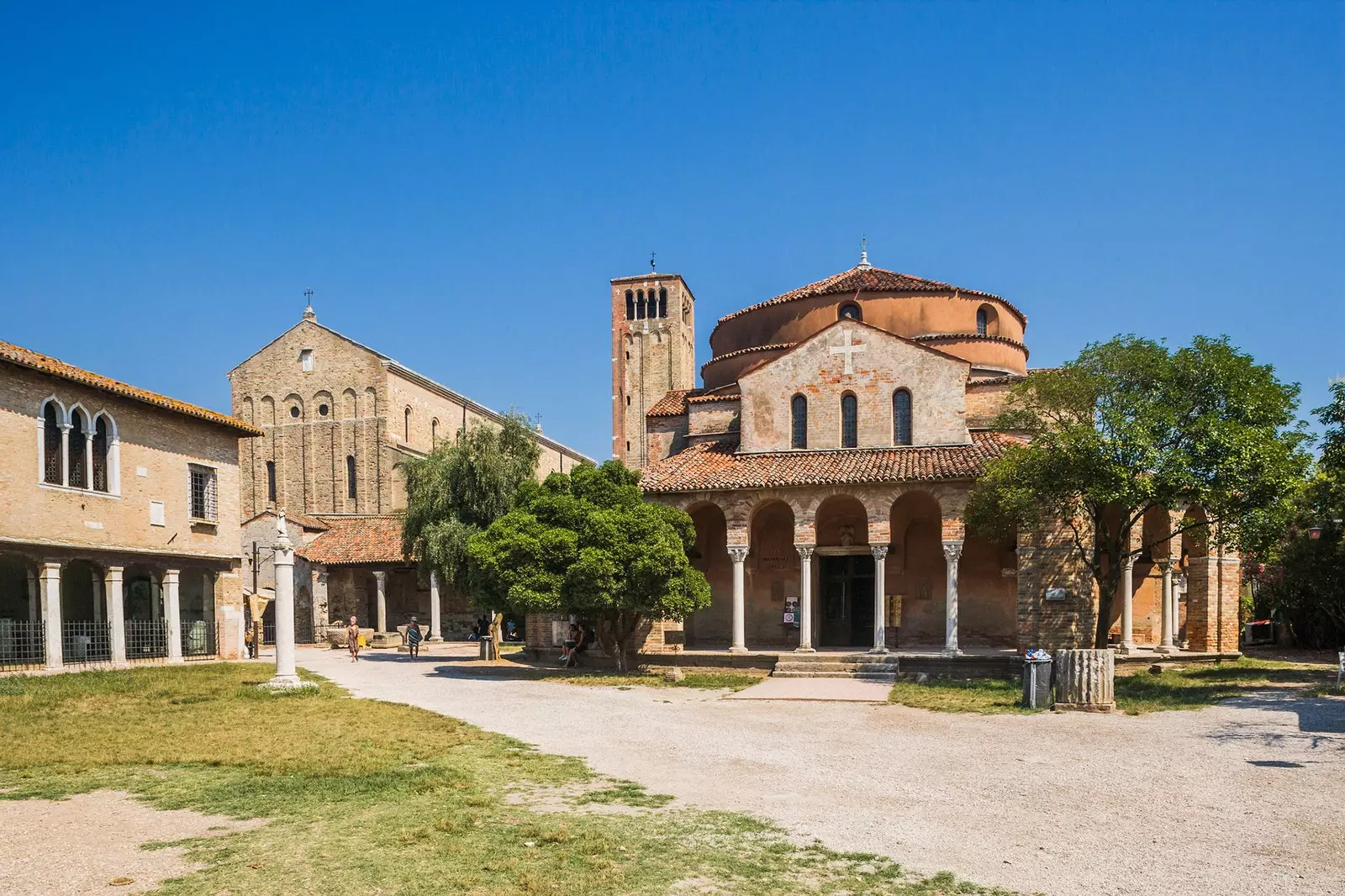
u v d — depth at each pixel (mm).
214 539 40062
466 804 13633
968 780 15523
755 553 41562
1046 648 33531
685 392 50781
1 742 19234
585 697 28422
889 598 40094
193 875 10312
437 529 47031
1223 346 27953
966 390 42219
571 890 9891
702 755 18109
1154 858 11008
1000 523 33781
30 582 33594
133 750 18234
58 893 9766
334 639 56344
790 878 10320
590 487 35656
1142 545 36562
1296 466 26484
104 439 34906
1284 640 48594
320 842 11602
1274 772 15859
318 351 76188
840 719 23297
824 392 40000
